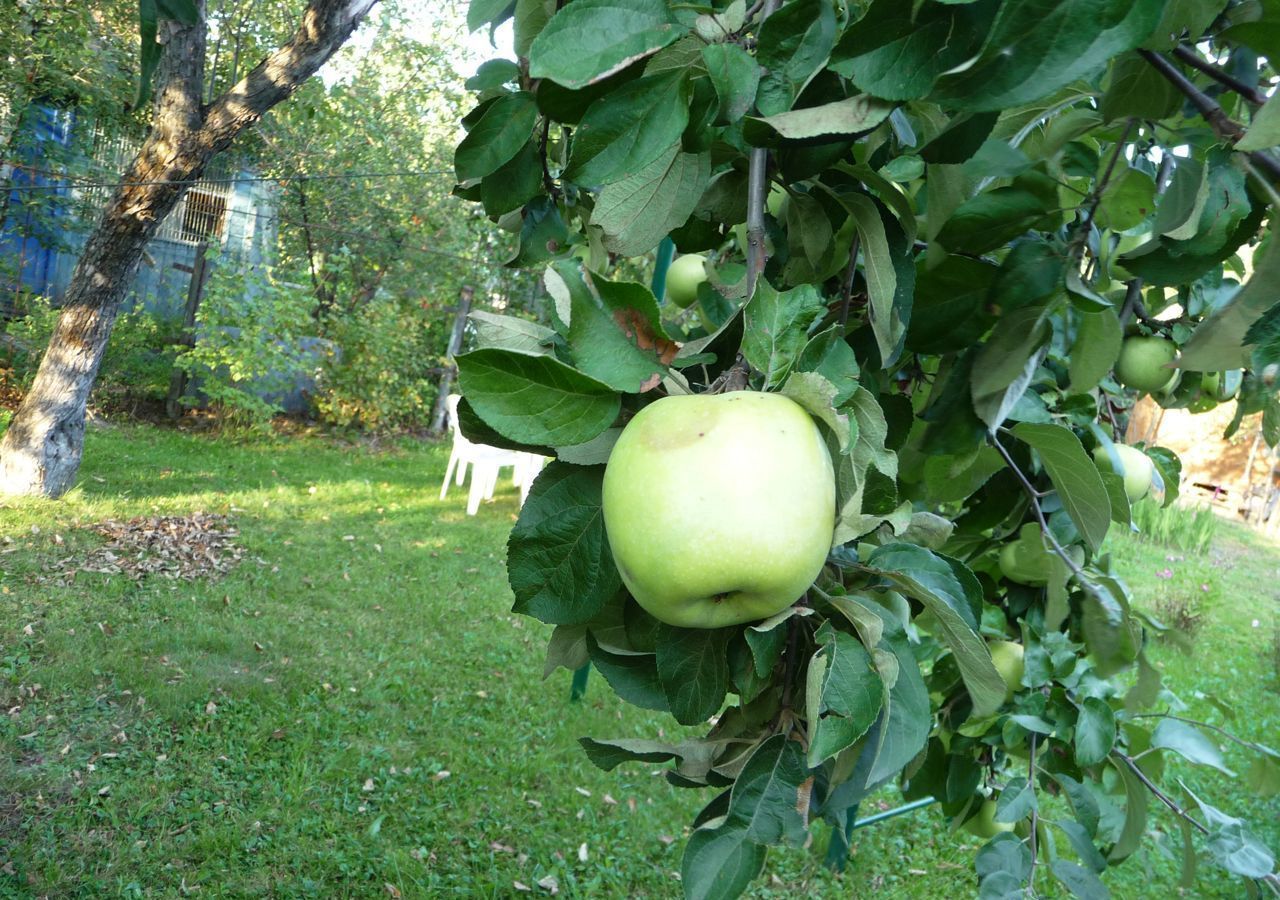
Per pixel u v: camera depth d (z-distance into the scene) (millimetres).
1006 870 1479
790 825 846
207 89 11133
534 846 4051
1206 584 9594
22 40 9820
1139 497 1876
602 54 765
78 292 7504
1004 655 1762
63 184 10852
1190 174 1022
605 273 1326
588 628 985
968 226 1078
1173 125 1173
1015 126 1165
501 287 13766
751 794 851
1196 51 935
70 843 3613
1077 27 614
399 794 4266
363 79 13117
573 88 746
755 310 820
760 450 739
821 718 780
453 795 4316
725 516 724
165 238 12945
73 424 7754
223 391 11086
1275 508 15172
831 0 841
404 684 5328
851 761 940
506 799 4340
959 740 1796
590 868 3953
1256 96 859
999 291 1072
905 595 984
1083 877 1518
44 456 7590
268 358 11172
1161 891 4117
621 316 799
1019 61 631
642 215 1104
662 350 810
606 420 779
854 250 1187
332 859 3750
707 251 1357
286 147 12438
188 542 7133
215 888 3500
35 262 12273
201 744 4375
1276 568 11891
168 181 7113
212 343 11031
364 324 12688
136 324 11695
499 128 1080
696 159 1077
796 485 742
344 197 12984
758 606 778
